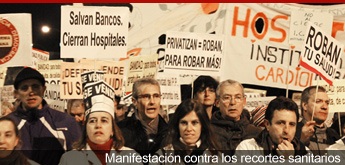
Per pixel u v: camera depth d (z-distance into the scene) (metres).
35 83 4.49
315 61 4.93
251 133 4.70
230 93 4.72
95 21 4.62
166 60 5.02
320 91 5.04
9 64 4.71
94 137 4.07
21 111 4.48
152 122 4.62
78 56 4.60
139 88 4.59
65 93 5.08
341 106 5.19
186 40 5.05
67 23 4.60
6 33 4.70
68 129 4.55
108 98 4.16
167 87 5.24
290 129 4.38
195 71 5.07
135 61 5.15
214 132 4.62
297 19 5.39
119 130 4.21
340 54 5.11
